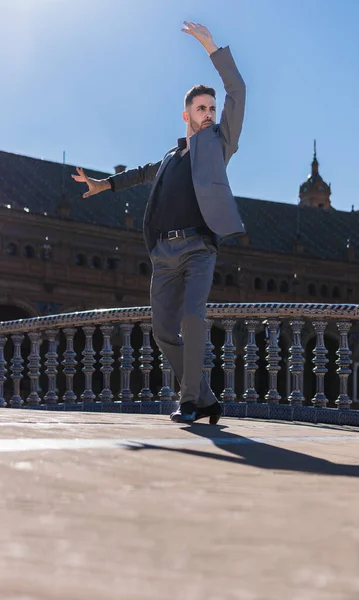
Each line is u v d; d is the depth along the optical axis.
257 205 63.66
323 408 5.58
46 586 0.65
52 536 0.90
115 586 0.66
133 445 2.33
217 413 4.25
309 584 0.66
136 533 0.93
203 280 3.92
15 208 47.94
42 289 48.66
